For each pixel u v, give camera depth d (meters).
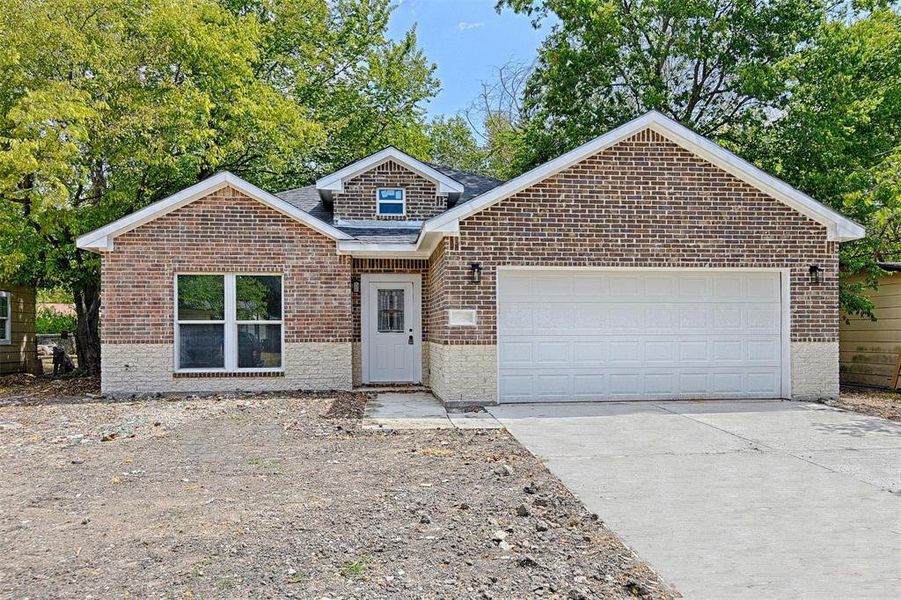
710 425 9.59
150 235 12.70
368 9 26.58
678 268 11.88
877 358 15.02
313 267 13.15
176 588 3.94
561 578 4.11
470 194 16.11
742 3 19.67
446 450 7.91
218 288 12.98
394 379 14.44
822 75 17.05
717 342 12.23
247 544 4.65
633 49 21.36
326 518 5.24
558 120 22.56
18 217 14.83
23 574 4.16
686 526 5.18
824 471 6.93
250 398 12.20
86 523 5.14
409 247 13.06
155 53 15.79
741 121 20.41
